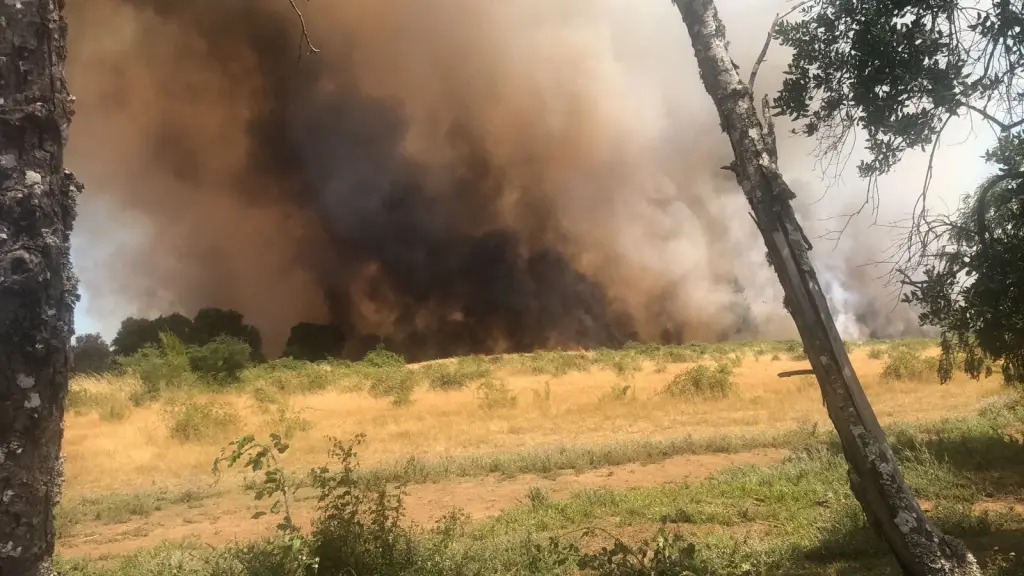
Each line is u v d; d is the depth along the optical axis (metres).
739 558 3.90
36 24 1.88
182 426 10.80
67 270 1.94
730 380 14.70
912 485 5.35
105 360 24.27
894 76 3.70
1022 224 4.36
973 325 4.50
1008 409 9.09
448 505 6.27
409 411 13.47
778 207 2.96
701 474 7.05
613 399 13.65
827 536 4.15
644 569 3.36
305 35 3.37
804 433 8.53
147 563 4.44
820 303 2.87
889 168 4.00
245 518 6.22
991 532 4.10
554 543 4.00
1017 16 3.63
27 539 1.81
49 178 1.88
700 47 3.24
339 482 4.24
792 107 4.03
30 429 1.82
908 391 13.00
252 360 27.72
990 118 3.70
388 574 3.73
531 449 8.86
